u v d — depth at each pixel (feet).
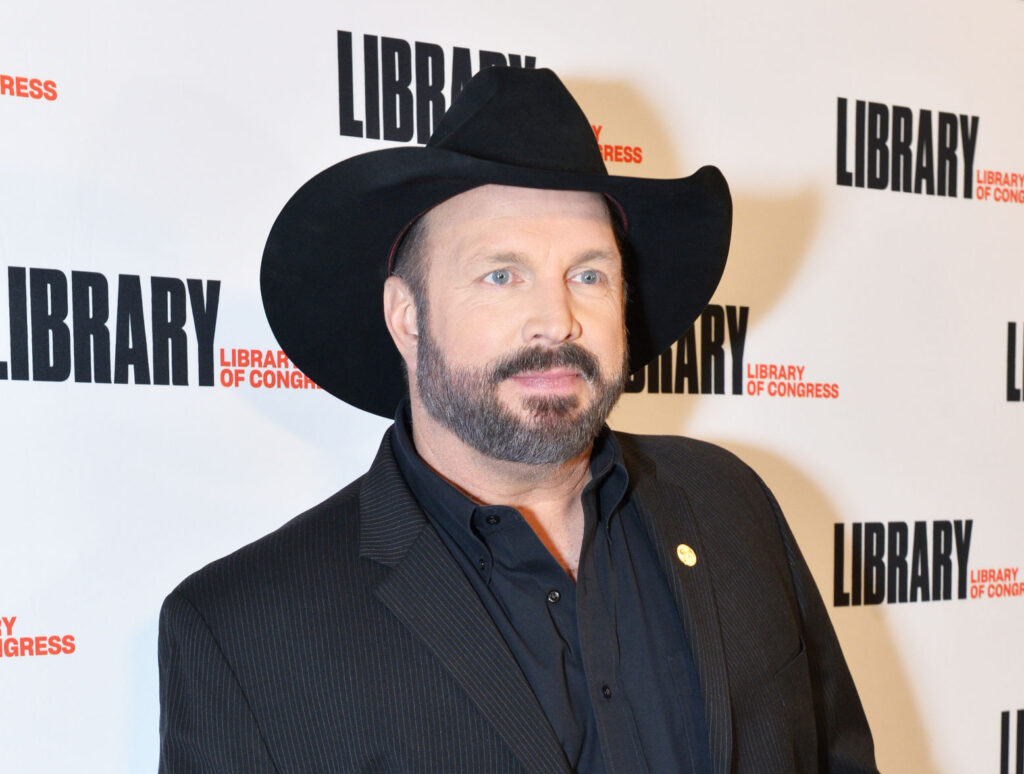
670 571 4.25
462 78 5.66
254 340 5.30
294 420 5.40
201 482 5.19
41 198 4.87
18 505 4.83
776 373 6.38
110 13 4.98
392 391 5.08
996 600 6.95
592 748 3.85
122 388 5.03
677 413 6.15
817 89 6.47
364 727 3.71
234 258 5.24
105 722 4.98
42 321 4.88
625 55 6.02
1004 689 6.95
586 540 4.12
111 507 5.01
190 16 5.13
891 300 6.67
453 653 3.74
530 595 4.03
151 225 5.08
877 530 6.62
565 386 3.85
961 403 6.86
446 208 4.05
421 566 3.91
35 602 4.86
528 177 3.77
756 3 6.32
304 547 4.10
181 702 3.89
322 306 4.62
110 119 4.99
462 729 3.69
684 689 4.09
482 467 4.12
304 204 4.15
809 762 4.45
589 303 3.98
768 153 6.35
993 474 6.94
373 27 5.48
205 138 5.17
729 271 6.26
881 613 6.63
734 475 4.99
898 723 6.66
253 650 3.84
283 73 5.31
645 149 6.07
